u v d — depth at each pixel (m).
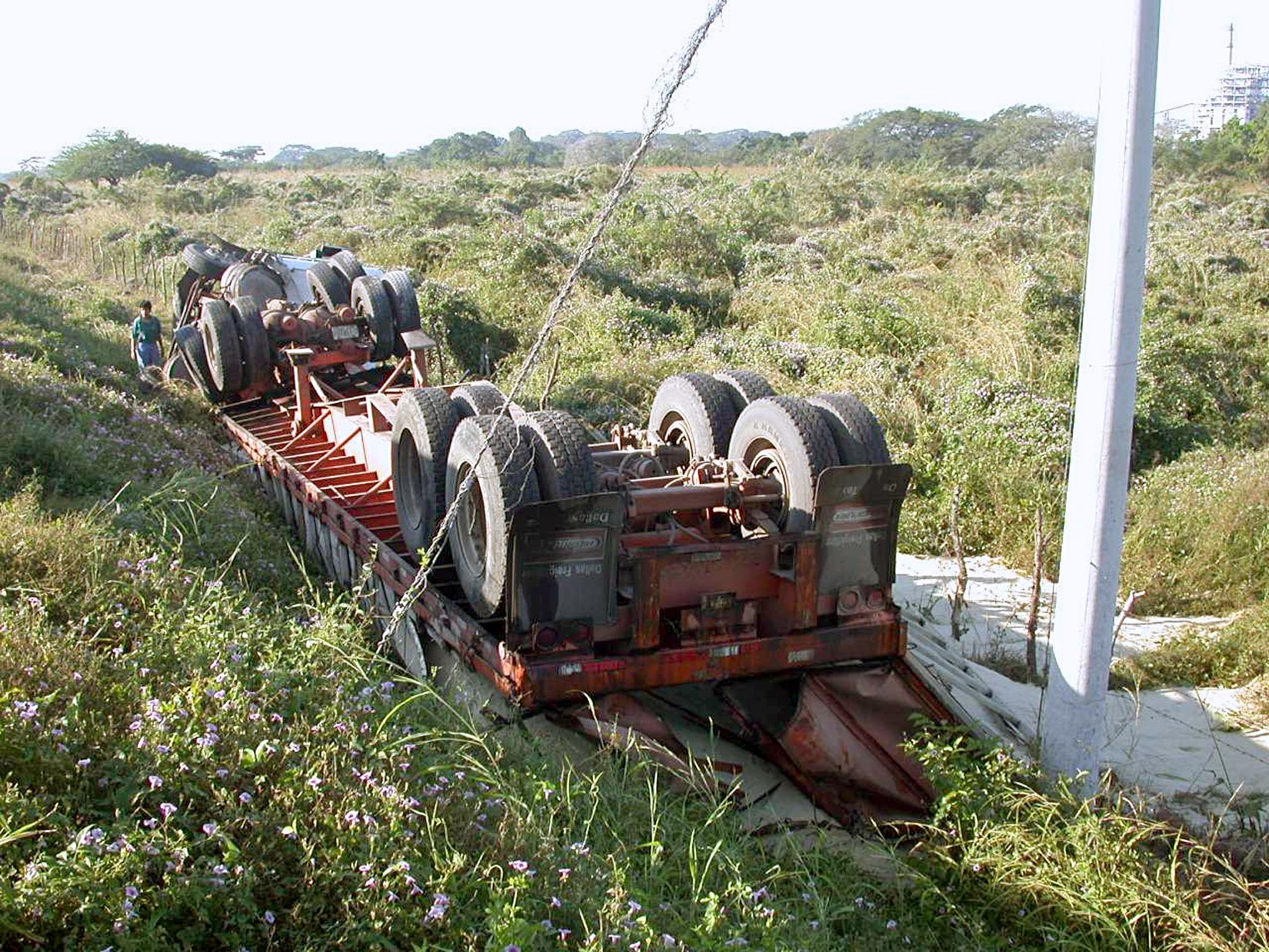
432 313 16.83
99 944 3.04
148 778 3.67
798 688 5.87
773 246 25.86
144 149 55.69
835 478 5.61
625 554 5.51
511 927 3.29
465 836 3.93
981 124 55.66
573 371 14.82
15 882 3.14
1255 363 16.22
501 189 37.22
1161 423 13.51
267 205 37.59
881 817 5.58
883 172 39.09
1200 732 6.92
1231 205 33.75
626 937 3.52
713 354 15.79
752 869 4.69
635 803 4.86
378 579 7.45
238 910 3.33
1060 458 11.31
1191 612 9.07
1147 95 4.96
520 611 5.30
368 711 4.59
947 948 4.50
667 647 5.64
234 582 6.88
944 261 24.36
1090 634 5.32
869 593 5.90
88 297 18.92
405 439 7.10
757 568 5.80
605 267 21.28
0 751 3.64
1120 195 5.04
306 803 3.79
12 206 35.75
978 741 5.38
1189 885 4.73
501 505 5.51
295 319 11.62
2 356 10.23
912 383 14.39
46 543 5.78
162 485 8.21
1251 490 10.10
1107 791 5.25
